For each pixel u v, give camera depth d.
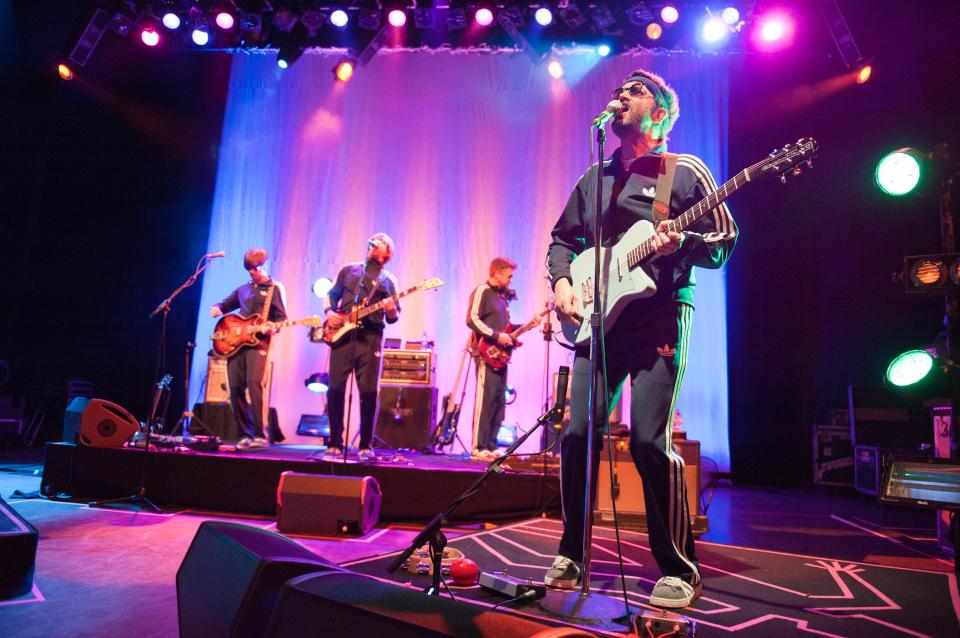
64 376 8.52
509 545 3.36
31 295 8.62
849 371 7.38
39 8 8.73
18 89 8.66
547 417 2.30
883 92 7.47
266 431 6.30
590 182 2.79
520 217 8.09
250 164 8.49
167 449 5.09
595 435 2.54
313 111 8.51
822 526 4.78
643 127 2.63
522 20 7.37
